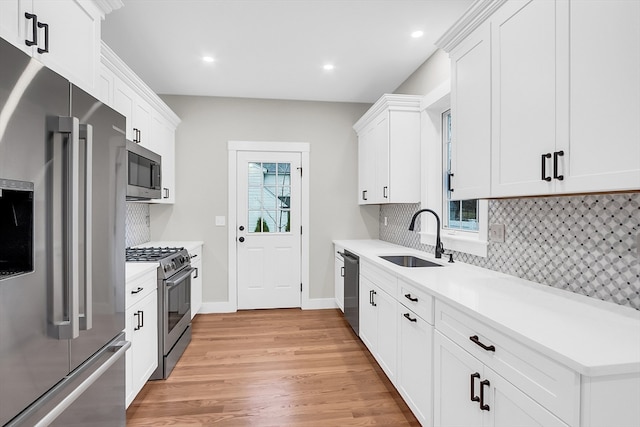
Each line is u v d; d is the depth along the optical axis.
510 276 1.87
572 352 0.87
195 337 3.16
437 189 2.92
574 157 1.12
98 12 1.57
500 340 1.12
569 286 1.51
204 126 3.90
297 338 3.14
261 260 4.04
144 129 2.85
